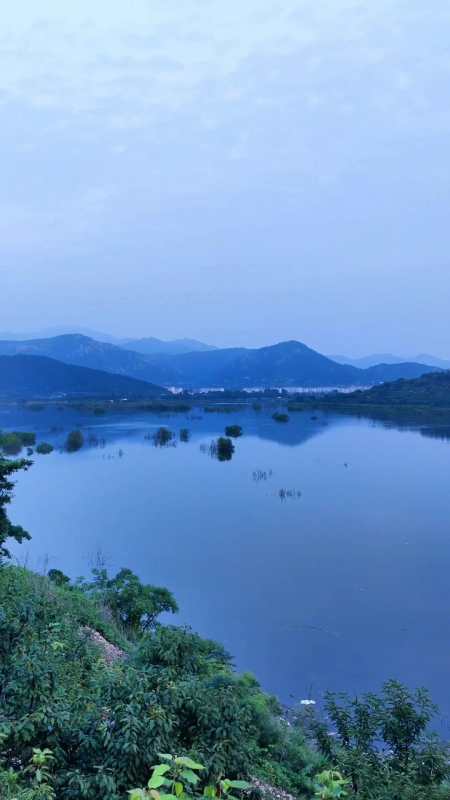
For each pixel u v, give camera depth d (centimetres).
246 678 1983
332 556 4516
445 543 4825
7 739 823
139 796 413
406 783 1051
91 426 15338
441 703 2372
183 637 1399
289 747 1415
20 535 2441
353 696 2400
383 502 6431
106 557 4562
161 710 842
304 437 12575
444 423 15388
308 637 3064
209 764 802
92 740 802
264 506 6366
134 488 7462
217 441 11381
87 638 1647
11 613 1359
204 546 4841
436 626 3195
